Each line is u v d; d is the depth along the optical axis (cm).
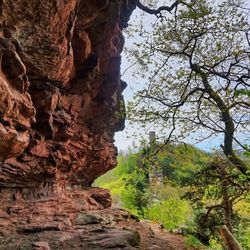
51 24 923
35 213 1180
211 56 1463
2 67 783
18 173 1139
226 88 1346
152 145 1448
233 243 695
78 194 1606
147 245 1191
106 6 1237
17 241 904
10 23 849
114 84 1603
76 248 936
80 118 1559
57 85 1141
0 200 1120
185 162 1459
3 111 786
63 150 1372
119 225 1485
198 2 1383
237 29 1377
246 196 1241
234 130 1272
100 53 1419
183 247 1332
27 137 952
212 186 1338
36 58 977
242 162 1210
